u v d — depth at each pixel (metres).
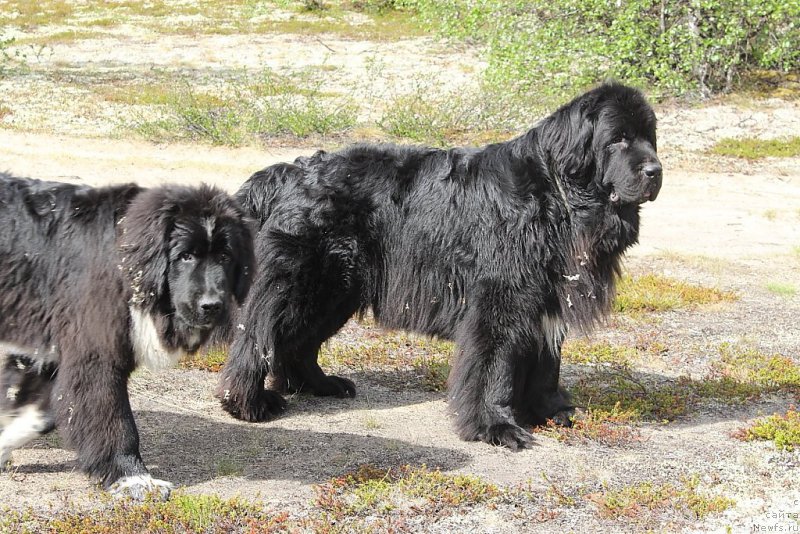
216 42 28.33
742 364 8.05
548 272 6.09
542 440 6.22
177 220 4.68
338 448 5.86
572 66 19.62
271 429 6.15
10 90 20.52
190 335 4.91
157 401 6.49
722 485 5.61
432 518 4.96
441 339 6.49
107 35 29.02
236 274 4.90
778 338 8.99
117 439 4.91
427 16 21.55
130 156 15.68
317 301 6.23
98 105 19.55
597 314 6.29
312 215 6.14
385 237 6.29
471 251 6.14
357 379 7.35
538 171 6.12
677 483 5.61
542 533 4.88
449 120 18.53
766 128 19.05
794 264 12.03
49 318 4.97
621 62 19.34
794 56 21.53
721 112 19.81
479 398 6.12
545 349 6.34
